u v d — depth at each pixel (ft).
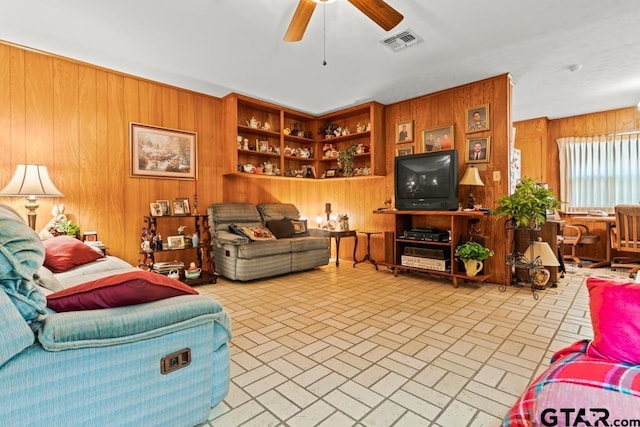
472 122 12.67
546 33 9.08
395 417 4.52
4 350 2.78
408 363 6.09
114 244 11.40
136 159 11.88
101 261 8.49
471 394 5.08
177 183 13.03
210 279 12.03
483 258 11.35
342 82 12.66
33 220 9.21
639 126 15.78
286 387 5.29
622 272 14.19
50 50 9.93
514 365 5.99
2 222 3.21
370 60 10.70
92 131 10.93
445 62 10.88
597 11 8.05
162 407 3.86
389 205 14.99
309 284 12.09
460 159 13.00
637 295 3.32
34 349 3.04
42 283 5.30
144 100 12.11
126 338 3.53
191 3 7.61
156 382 3.80
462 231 12.62
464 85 12.87
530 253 11.12
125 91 11.64
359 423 4.40
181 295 4.33
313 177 17.52
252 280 12.64
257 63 10.92
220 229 13.19
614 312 3.35
